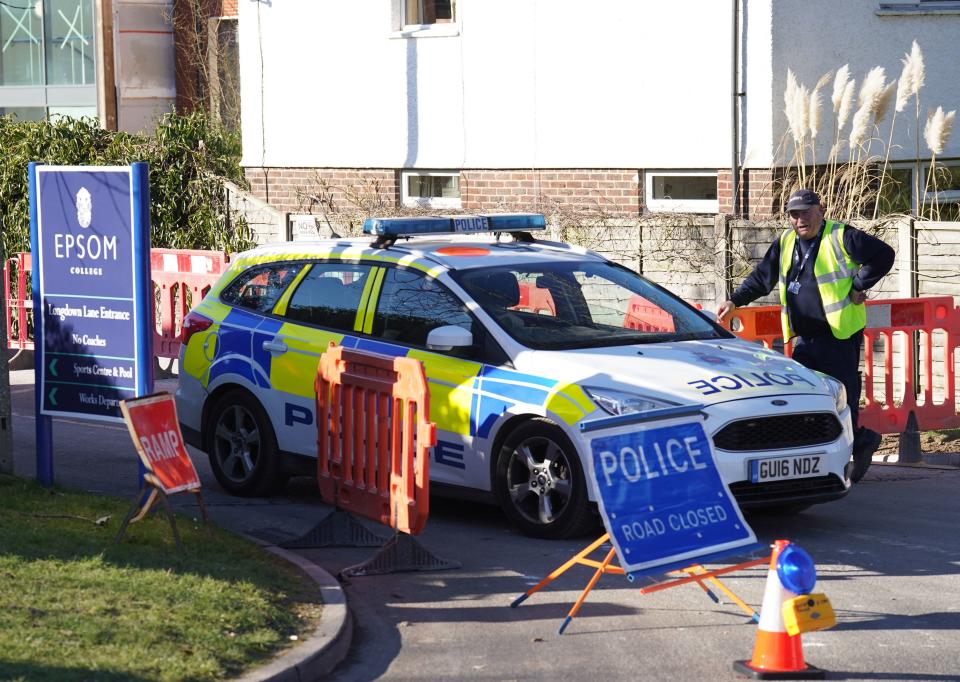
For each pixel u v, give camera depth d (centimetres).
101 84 2819
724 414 919
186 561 829
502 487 979
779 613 688
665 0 1783
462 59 1961
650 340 1032
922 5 1820
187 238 2122
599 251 1698
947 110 1844
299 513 1077
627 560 737
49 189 1030
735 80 1739
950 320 1336
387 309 1065
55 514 945
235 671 659
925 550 951
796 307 1148
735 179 1747
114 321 1016
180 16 2855
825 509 1088
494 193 1961
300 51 2117
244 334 1144
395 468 880
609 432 755
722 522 771
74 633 673
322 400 963
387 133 2048
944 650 731
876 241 1128
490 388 981
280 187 2175
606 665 712
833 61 1764
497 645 747
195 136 2175
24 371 1958
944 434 1391
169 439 888
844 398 1016
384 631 775
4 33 3011
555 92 1888
